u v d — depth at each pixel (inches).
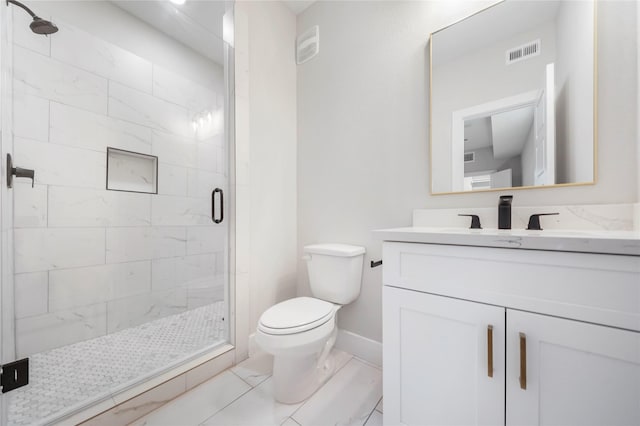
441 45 50.7
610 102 35.9
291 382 45.9
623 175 35.2
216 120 71.2
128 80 70.1
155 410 44.7
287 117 73.6
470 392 29.4
